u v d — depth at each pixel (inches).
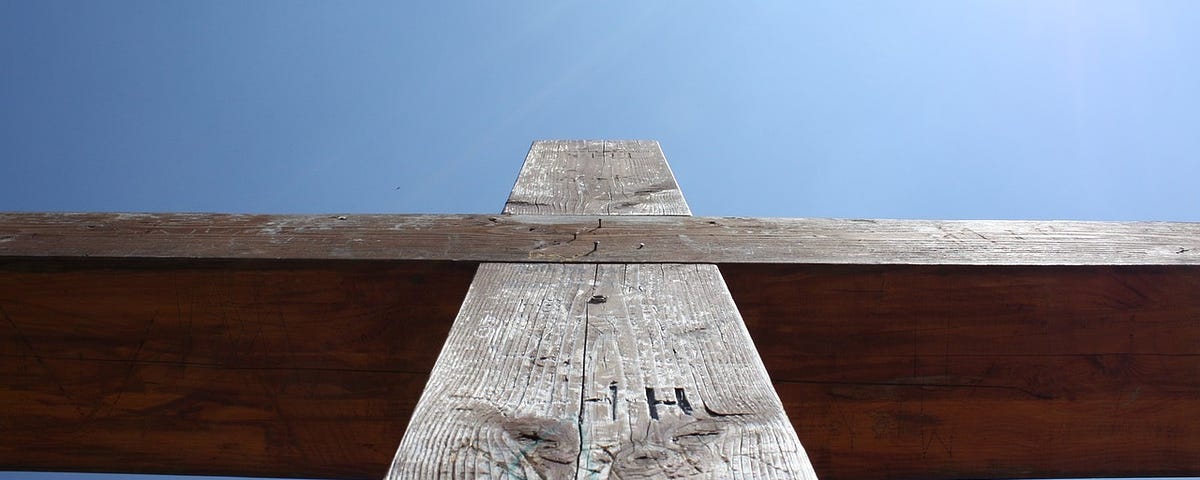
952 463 38.3
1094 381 36.1
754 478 17.4
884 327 35.5
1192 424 36.7
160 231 37.8
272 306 35.1
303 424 36.7
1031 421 37.0
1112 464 37.9
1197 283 34.8
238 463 38.1
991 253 35.7
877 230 39.0
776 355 36.0
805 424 37.2
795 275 34.7
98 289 35.0
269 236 37.3
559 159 54.0
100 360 35.8
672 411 20.5
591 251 35.9
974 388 36.2
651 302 29.5
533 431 19.4
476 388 21.9
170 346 35.7
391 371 35.7
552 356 24.2
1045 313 35.2
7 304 35.2
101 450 37.8
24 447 37.8
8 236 36.8
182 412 36.6
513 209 42.8
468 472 17.7
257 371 36.0
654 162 53.1
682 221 40.1
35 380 36.0
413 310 35.1
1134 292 34.9
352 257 34.5
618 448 18.6
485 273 33.0
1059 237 37.9
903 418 37.0
